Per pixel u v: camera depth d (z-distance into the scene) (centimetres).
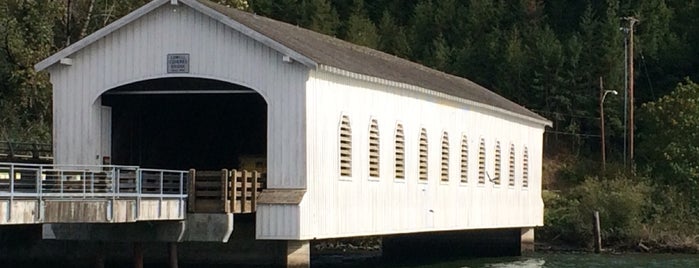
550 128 7156
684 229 4975
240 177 2791
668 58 7306
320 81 2912
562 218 5109
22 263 3209
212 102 3572
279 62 2866
